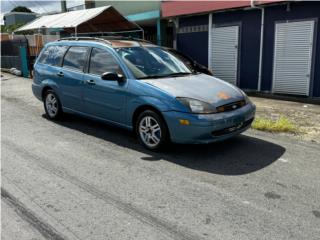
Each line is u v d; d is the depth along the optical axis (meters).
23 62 17.67
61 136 6.71
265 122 7.19
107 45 6.55
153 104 5.48
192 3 13.38
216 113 5.23
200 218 3.68
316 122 7.80
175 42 14.83
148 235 3.39
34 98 11.03
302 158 5.47
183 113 5.20
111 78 5.91
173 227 3.52
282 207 3.91
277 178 4.71
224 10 12.45
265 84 11.95
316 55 10.50
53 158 5.52
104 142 6.31
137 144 6.16
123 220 3.67
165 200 4.09
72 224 3.61
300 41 10.77
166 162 5.30
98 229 3.51
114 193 4.29
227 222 3.60
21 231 3.49
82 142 6.32
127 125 6.10
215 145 6.08
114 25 16.14
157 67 6.35
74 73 6.98
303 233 3.41
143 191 4.33
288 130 7.02
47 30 18.61
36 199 4.15
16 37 21.28
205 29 13.50
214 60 13.42
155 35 18.88
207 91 5.55
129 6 17.19
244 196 4.18
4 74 18.75
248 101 5.94
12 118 8.26
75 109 7.16
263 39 11.68
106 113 6.42
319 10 10.20
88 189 4.40
